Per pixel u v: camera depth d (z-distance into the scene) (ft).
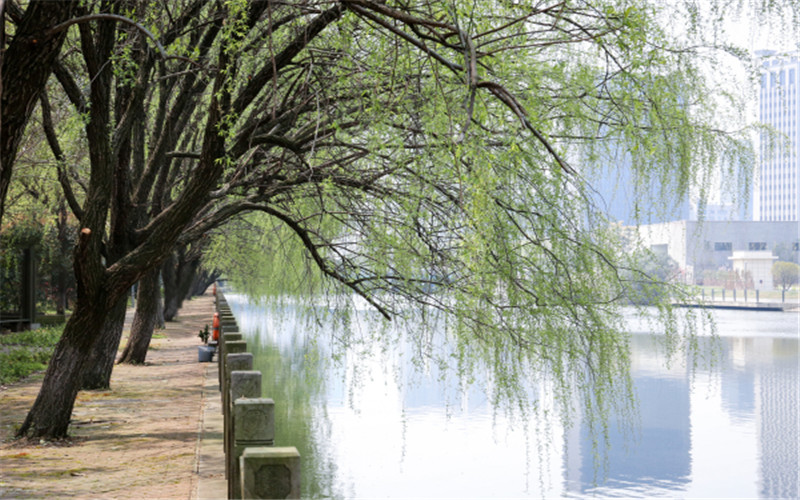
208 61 35.91
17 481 24.99
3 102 19.86
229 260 95.35
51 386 33.09
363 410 53.42
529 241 23.93
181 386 51.31
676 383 73.72
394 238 25.95
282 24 29.09
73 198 40.04
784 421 55.52
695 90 24.25
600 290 24.04
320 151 32.35
